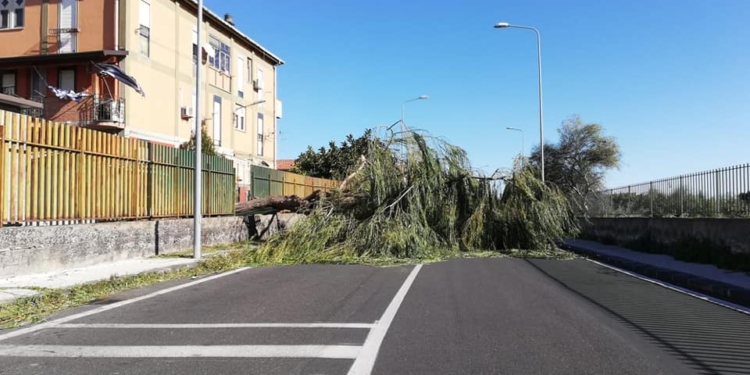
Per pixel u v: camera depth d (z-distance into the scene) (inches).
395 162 704.4
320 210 665.6
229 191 826.2
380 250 620.1
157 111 1121.4
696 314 319.3
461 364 218.1
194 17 1261.1
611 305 346.9
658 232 695.7
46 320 302.0
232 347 242.7
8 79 1067.3
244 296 377.7
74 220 486.6
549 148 2396.7
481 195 737.0
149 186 609.3
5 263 410.9
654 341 255.4
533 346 245.1
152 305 345.4
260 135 1635.1
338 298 368.2
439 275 491.2
